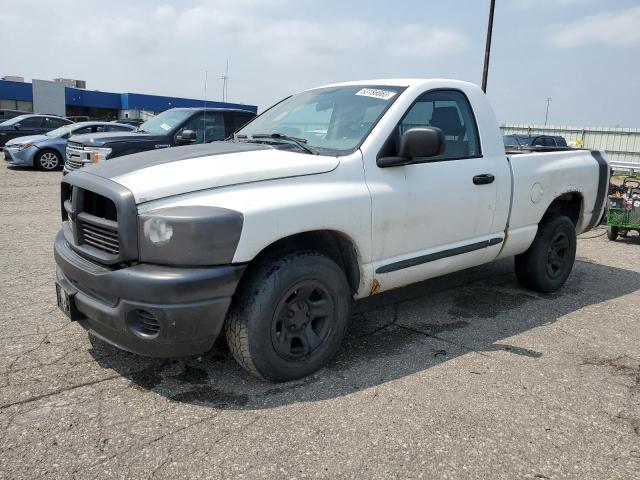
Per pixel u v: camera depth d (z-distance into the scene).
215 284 3.03
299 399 3.29
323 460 2.71
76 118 38.88
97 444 2.80
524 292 5.57
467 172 4.35
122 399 3.24
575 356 4.04
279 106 4.91
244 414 3.11
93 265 3.28
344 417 3.11
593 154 5.89
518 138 16.98
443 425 3.05
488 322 4.70
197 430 2.94
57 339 4.02
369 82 4.51
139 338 3.08
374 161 3.80
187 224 2.97
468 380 3.59
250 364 3.31
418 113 4.15
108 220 3.24
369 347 4.10
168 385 3.42
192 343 3.12
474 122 4.58
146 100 46.06
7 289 5.15
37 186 12.70
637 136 25.14
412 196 3.94
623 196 8.66
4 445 2.77
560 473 2.67
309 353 3.55
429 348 4.11
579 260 7.26
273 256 3.37
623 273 6.56
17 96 41.12
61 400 3.21
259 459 2.71
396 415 3.14
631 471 2.70
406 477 2.61
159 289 2.95
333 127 4.14
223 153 3.75
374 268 3.83
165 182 3.15
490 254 4.75
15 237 7.40
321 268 3.46
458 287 5.68
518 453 2.82
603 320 4.84
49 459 2.67
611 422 3.14
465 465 2.71
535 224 5.11
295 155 3.70
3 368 3.57
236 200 3.16
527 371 3.76
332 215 3.47
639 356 4.07
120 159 3.78
